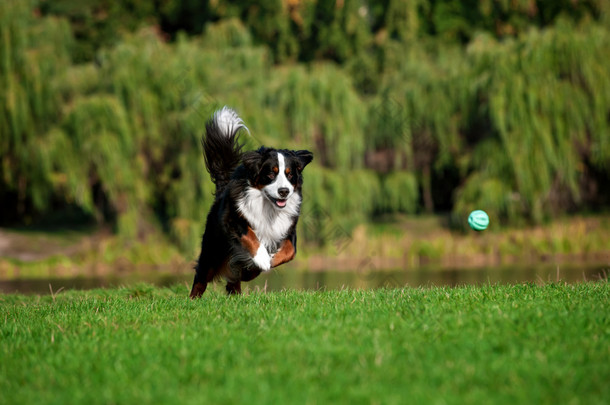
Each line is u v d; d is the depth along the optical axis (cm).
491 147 2145
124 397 328
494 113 2075
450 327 439
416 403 308
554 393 318
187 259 2050
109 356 402
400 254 2162
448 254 2148
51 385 355
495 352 386
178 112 2108
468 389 329
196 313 536
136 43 2242
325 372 354
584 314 458
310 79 2225
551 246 2119
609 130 2102
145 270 2036
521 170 2066
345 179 2188
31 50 2131
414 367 360
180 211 2098
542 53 2083
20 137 2117
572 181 2109
